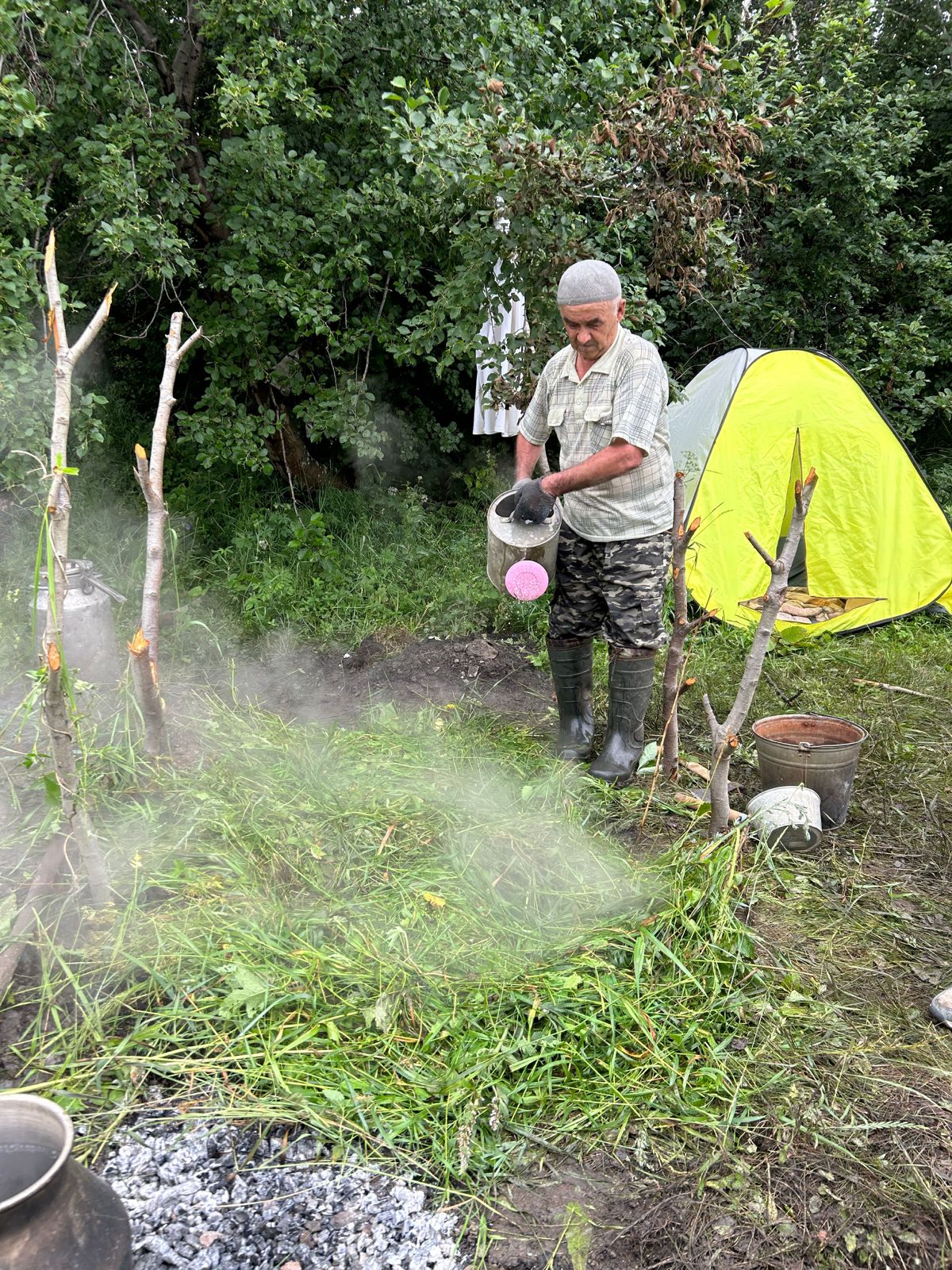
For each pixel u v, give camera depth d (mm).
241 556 6031
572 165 4461
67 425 2248
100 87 5402
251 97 5137
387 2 5984
